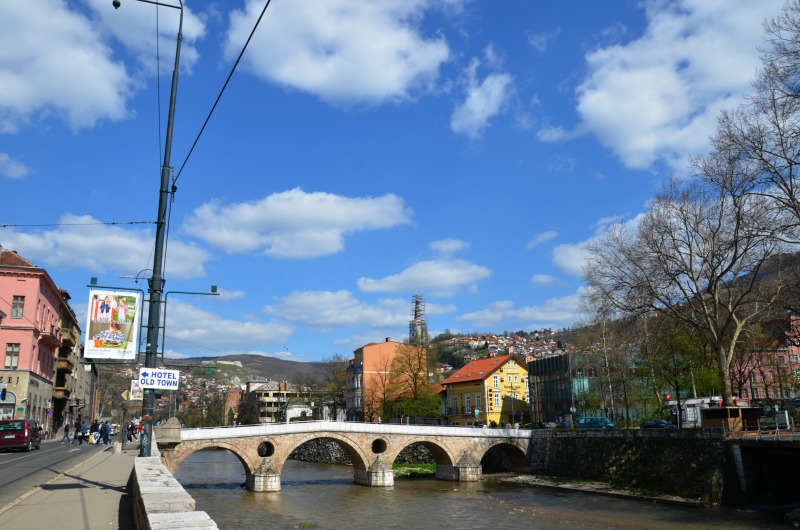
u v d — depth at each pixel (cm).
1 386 5847
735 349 5625
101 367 15838
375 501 4859
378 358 11038
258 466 5581
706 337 4688
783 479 4197
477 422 9494
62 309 8362
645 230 4819
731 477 4134
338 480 6488
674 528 3400
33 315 6425
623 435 5381
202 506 4603
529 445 6731
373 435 6175
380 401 9731
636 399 7075
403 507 4531
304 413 13512
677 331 5062
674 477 4556
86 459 3225
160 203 1744
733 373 5862
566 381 8238
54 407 8112
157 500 939
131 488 1823
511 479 6334
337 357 13050
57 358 7888
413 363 8712
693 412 5903
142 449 1717
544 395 8875
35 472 2484
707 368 5962
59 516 1414
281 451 5709
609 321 5194
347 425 6059
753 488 4094
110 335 1748
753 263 4297
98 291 1756
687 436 4603
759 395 7344
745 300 4616
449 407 10594
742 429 4278
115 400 16000
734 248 4275
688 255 4691
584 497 4900
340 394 12181
